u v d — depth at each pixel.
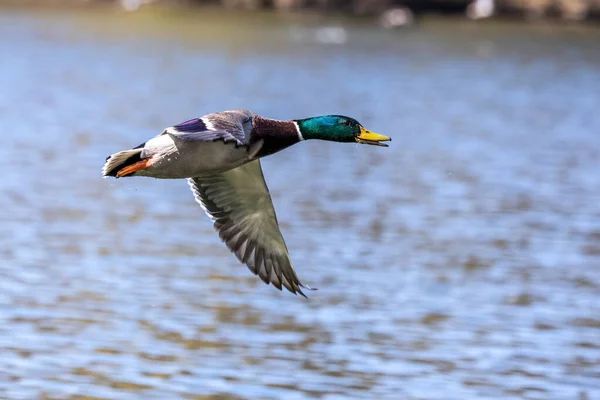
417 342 12.78
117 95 32.03
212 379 11.41
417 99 33.28
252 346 12.43
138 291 14.20
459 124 29.08
